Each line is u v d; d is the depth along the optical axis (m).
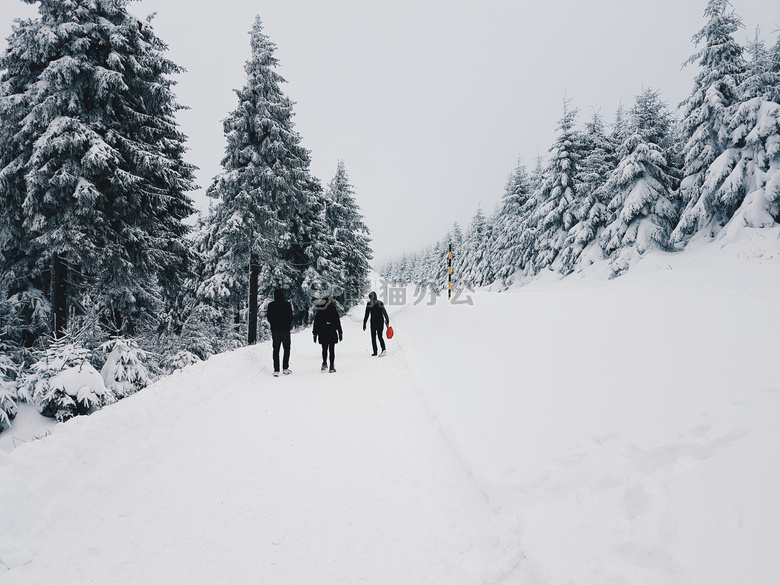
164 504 3.47
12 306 10.27
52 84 9.63
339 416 5.66
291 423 5.41
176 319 16.64
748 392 2.42
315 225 22.08
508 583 2.25
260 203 15.53
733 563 1.60
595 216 23.28
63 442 3.89
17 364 9.19
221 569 2.67
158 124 12.28
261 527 3.13
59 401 6.99
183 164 13.84
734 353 2.84
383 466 4.10
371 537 2.98
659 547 1.84
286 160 16.36
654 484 2.18
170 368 12.84
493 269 37.28
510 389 4.68
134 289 12.05
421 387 6.57
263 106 15.36
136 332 13.45
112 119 10.78
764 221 15.84
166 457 4.40
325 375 8.34
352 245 28.06
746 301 3.44
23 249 10.84
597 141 25.14
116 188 10.59
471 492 3.39
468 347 7.48
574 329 4.98
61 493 3.40
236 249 15.76
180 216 14.13
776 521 1.66
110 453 4.16
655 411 2.76
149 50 11.83
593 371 3.83
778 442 1.99
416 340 11.49
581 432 3.07
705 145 18.72
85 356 7.89
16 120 10.16
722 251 15.99
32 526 3.01
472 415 4.66
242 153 15.31
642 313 4.33
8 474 3.26
